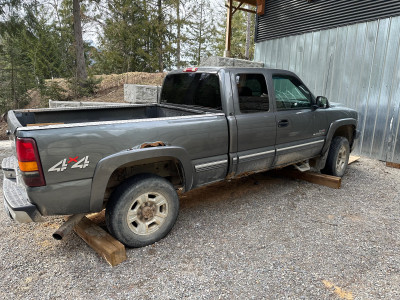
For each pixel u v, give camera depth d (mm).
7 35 11773
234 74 3348
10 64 12656
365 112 6504
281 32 8461
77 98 11484
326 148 4531
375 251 2814
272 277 2408
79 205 2424
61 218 3432
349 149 5016
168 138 2799
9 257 2656
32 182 2189
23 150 2141
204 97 3502
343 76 6879
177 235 3057
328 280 2383
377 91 6238
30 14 11164
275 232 3150
